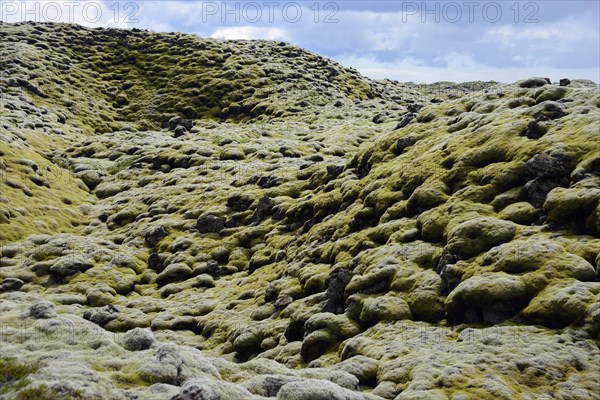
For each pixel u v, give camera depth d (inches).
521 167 2482.8
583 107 2758.4
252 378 1245.1
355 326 2130.9
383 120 7445.9
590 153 2297.0
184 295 3174.2
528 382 1478.8
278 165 4827.8
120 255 3698.3
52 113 7583.7
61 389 1030.4
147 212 4473.4
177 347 1294.3
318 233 3120.1
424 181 2822.3
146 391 1102.4
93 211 4820.4
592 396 1402.6
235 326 2566.4
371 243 2650.1
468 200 2508.6
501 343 1672.0
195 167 5339.6
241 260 3486.7
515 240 2122.3
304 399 1101.7
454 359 1619.1
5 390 1030.4
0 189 4387.3
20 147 5442.9
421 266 2317.9
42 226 4188.0
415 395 1428.4
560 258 1929.1
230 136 6476.4
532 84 3479.3
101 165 5861.2
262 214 3846.0
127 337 1352.1
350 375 1432.1
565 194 2172.7
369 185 3179.1
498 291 1861.5
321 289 2576.3
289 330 2305.6
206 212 4055.1
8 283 3181.6
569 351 1571.1
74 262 3430.1
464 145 2901.1
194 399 999.0
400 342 1846.7
